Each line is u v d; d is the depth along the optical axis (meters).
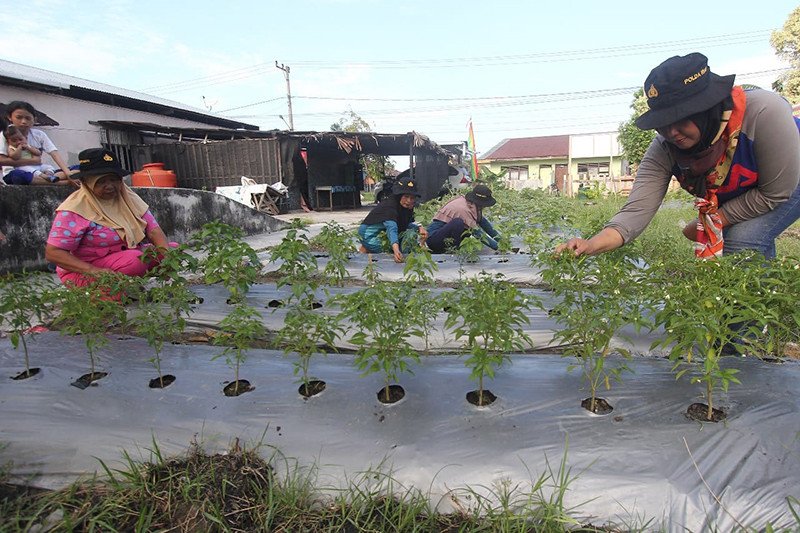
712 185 2.97
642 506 1.83
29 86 12.98
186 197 8.45
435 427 2.29
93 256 4.19
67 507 1.94
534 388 2.62
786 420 2.18
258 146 16.30
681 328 2.29
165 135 17.88
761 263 2.75
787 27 23.91
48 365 3.00
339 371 2.88
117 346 3.29
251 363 3.03
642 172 3.19
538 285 5.05
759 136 2.68
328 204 19.88
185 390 2.71
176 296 3.40
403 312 2.53
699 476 1.91
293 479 2.02
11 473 2.15
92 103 15.06
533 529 1.82
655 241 6.30
